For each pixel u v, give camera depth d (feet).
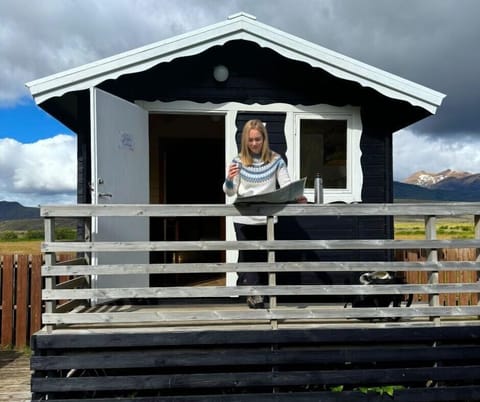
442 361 12.99
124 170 15.56
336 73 16.16
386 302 13.79
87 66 15.14
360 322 13.06
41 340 11.91
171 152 29.35
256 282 13.26
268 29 15.93
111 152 14.75
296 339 12.42
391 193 18.08
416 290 12.76
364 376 12.48
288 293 12.46
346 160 18.16
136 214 12.17
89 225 14.84
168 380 12.18
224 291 12.34
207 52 17.70
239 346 12.64
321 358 12.46
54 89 15.07
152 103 17.46
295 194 12.03
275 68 17.94
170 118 26.61
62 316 11.96
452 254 21.01
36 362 11.89
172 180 29.37
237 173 13.12
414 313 12.69
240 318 12.32
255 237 13.60
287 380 12.33
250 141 13.14
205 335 12.28
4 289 21.22
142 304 16.48
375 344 12.95
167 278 23.59
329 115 18.04
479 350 12.79
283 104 17.93
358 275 17.19
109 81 17.11
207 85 17.72
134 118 16.37
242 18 15.87
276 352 12.41
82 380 11.94
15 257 21.35
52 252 12.05
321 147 18.16
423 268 12.82
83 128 16.87
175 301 17.07
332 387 12.82
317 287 12.54
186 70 17.65
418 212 12.82
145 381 12.14
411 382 13.10
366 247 12.69
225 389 13.07
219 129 27.40
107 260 14.35
